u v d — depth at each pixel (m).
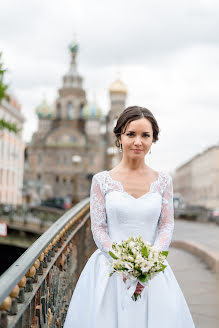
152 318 2.35
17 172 58.25
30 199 58.31
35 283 2.52
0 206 28.34
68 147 96.12
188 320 2.55
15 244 26.19
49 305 3.05
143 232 2.45
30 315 2.28
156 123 2.57
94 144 97.69
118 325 2.35
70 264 4.53
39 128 103.88
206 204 71.62
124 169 2.56
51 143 96.81
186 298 5.43
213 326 4.36
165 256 2.31
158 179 2.56
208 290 5.84
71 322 2.50
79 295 2.55
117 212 2.44
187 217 33.66
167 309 2.39
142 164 2.57
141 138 2.51
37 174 96.25
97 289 2.45
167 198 2.57
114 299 2.43
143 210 2.44
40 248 2.54
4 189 51.34
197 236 15.10
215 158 74.06
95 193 2.55
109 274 2.41
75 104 105.44
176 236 15.09
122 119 2.53
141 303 2.38
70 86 107.00
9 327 1.80
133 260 2.21
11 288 1.76
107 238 2.46
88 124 99.81
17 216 27.00
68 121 104.31
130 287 2.28
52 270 3.22
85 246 6.94
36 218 26.08
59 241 3.68
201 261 8.22
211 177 74.81
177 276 6.83
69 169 95.56
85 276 2.58
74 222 5.00
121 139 2.59
